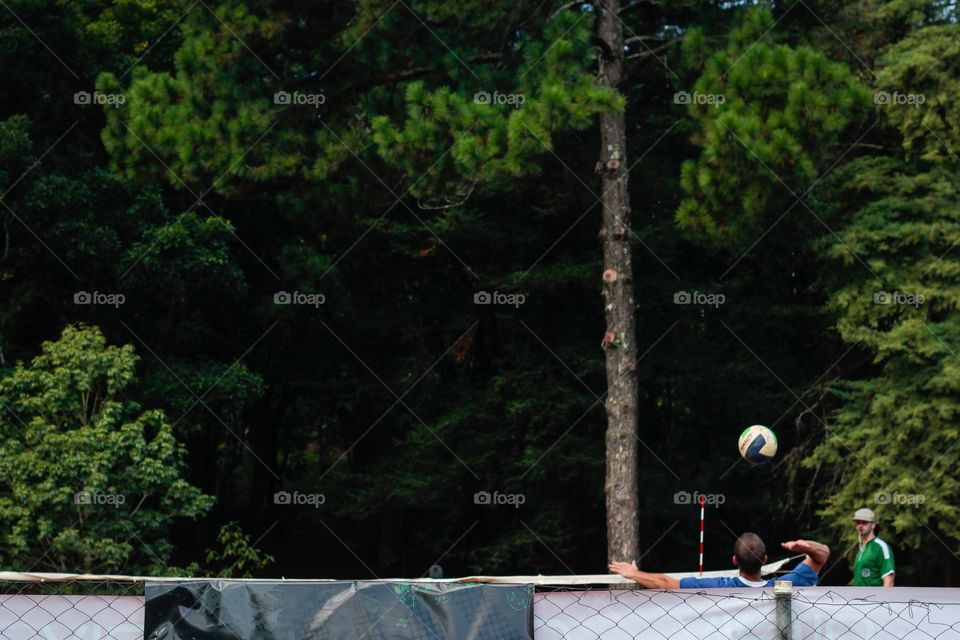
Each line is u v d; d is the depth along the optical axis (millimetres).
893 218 70062
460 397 86625
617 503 57188
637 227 80875
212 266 72938
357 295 90125
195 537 99562
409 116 57094
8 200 69312
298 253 78625
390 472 85500
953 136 67188
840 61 66375
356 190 63031
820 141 51594
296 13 59031
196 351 84812
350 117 61938
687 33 57250
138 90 57406
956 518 64250
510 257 84625
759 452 34656
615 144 58812
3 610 14922
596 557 84062
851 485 67500
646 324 84062
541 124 49875
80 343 55156
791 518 81000
